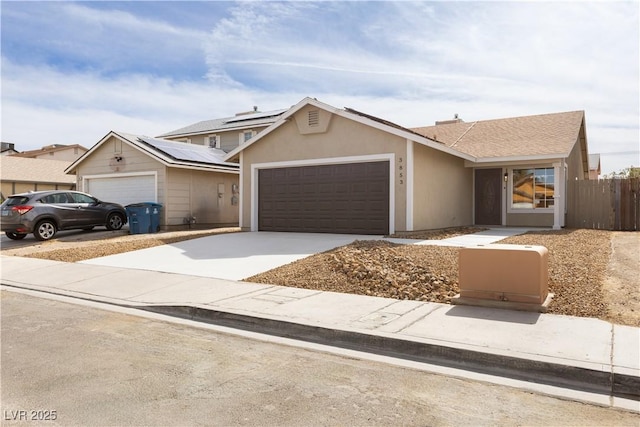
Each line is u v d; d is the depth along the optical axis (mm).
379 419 3611
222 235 14984
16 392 4125
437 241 12109
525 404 3896
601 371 4219
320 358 5031
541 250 6383
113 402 3922
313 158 14984
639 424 3564
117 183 19609
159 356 5082
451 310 6359
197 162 18781
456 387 4242
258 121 27391
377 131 13859
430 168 14867
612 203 16781
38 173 29359
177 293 7809
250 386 4250
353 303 6852
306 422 3564
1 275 9969
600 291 6883
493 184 18484
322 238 13375
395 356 5113
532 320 5805
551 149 16312
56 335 5875
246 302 7008
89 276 9539
